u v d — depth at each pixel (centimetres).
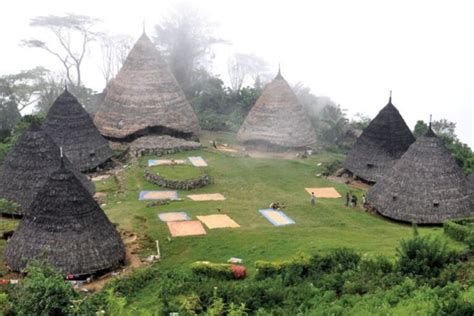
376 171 7081
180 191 6444
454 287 3259
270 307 3497
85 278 4288
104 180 6900
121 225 5372
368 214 5981
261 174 7138
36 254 4253
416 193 5722
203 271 4144
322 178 7219
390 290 3412
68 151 6994
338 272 3841
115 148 7969
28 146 5747
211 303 3528
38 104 10331
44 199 4394
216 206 5941
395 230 5353
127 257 4712
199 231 5216
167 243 4950
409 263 3656
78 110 7238
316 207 6059
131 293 4078
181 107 8462
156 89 8262
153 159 7475
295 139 8288
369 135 7350
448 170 5772
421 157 5828
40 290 3278
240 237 5003
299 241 4803
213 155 7756
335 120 10094
